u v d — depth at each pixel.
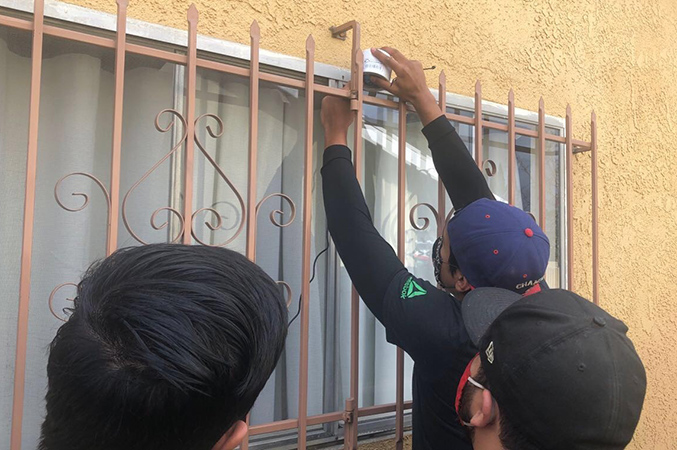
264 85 1.93
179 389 0.60
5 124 1.56
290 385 1.96
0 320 1.54
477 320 1.19
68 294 1.61
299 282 1.99
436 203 2.33
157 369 0.59
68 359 0.61
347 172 1.62
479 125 1.99
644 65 2.86
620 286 2.67
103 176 1.69
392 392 2.19
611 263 2.65
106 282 0.68
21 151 1.58
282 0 1.84
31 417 1.56
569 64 2.57
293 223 1.98
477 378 1.00
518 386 0.85
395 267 1.45
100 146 1.68
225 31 1.74
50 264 1.60
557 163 2.56
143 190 1.73
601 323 0.88
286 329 0.76
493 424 0.93
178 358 0.60
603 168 2.66
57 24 1.54
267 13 1.81
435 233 2.32
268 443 1.88
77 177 1.64
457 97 2.21
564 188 2.54
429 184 2.31
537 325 0.88
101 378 0.59
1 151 1.56
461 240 1.41
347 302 2.09
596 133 2.47
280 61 1.83
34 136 1.31
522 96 2.42
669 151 2.94
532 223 1.44
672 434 2.84
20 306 1.30
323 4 1.92
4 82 1.57
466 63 2.25
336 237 1.55
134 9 1.61
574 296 0.96
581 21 2.62
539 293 0.96
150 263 0.68
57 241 1.61
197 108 1.81
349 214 1.54
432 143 1.82
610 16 2.73
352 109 1.74
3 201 1.56
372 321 2.16
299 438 1.66
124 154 1.71
